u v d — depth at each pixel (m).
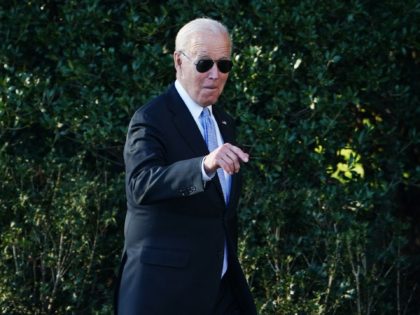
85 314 10.09
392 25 10.52
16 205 9.83
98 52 10.36
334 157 10.48
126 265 6.93
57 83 10.53
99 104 10.10
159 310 6.73
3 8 10.75
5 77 10.41
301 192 9.86
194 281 6.81
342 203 9.94
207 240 6.89
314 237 9.82
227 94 10.12
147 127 6.79
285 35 10.38
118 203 10.12
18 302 9.80
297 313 9.31
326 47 10.42
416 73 11.18
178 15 10.62
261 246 9.98
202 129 7.19
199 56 6.92
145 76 10.16
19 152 10.68
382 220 10.35
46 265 9.83
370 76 10.45
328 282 9.59
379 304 10.27
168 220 6.80
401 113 10.92
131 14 10.33
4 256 9.69
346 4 10.49
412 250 12.16
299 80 10.38
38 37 10.45
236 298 7.48
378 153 10.95
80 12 10.38
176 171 6.29
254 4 10.22
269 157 9.95
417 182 11.24
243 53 9.97
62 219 9.69
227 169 6.08
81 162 10.10
